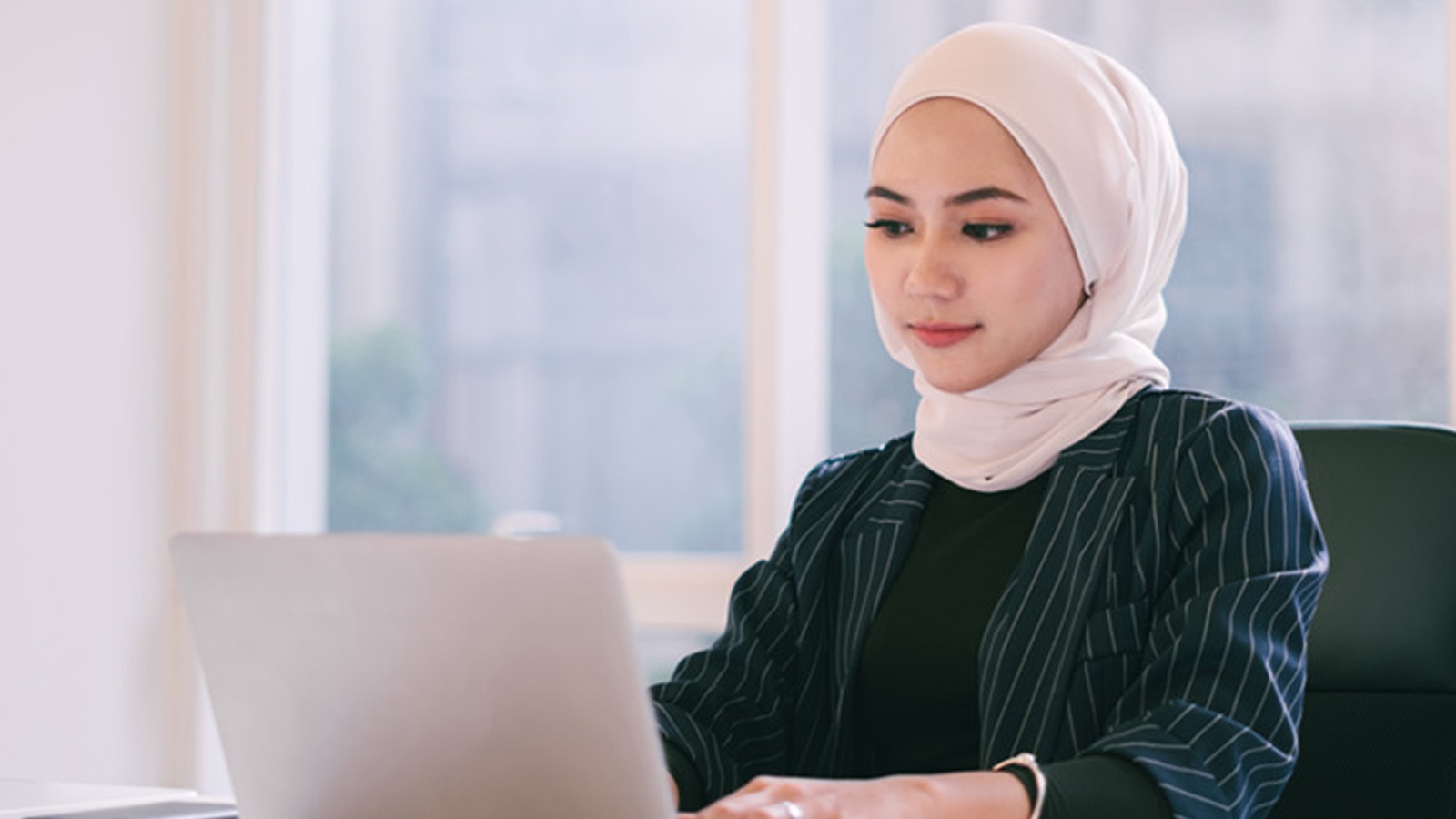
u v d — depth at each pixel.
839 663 1.81
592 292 3.38
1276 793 1.49
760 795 1.20
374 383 3.48
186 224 3.39
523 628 1.14
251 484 3.41
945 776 1.31
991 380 1.75
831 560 1.88
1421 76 2.84
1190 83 2.97
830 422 3.18
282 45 3.48
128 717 3.28
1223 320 2.95
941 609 1.75
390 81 3.48
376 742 1.24
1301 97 2.91
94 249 3.21
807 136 3.18
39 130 3.11
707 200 3.32
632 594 3.27
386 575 1.18
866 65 3.18
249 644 1.27
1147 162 1.77
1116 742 1.43
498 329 3.43
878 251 1.79
